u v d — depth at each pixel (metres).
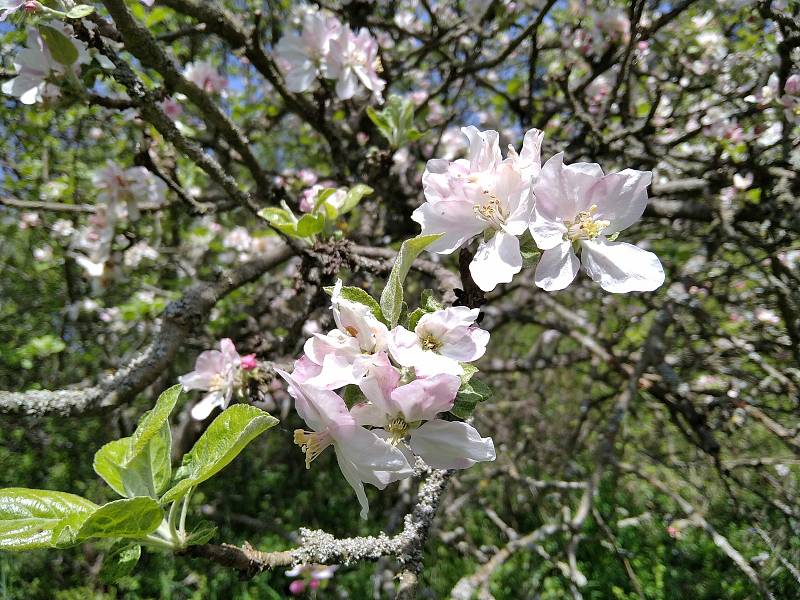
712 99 3.51
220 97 3.44
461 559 4.62
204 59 4.21
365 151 3.15
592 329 4.68
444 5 4.25
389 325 0.96
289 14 4.28
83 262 2.84
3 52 2.46
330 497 5.77
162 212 3.26
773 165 2.48
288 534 4.81
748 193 2.81
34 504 0.96
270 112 3.60
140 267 4.11
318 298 2.47
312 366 0.95
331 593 4.46
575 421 5.61
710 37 3.47
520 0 3.62
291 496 5.83
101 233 2.71
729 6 3.10
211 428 1.06
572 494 4.84
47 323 5.41
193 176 3.48
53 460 5.30
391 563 3.67
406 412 0.91
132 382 1.92
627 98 3.23
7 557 4.21
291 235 1.90
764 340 3.28
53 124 3.98
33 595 4.14
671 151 3.47
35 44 1.74
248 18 4.14
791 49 2.29
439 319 0.94
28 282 5.55
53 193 3.63
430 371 0.88
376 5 4.12
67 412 1.79
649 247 4.00
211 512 5.01
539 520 4.99
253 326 3.39
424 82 5.03
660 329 2.76
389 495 5.52
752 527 3.39
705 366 3.60
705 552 4.45
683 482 5.07
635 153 2.96
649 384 3.28
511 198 1.02
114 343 5.03
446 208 1.05
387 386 0.92
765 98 2.54
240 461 6.00
